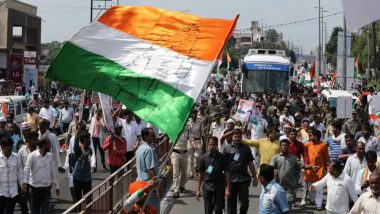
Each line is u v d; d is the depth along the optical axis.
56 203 15.27
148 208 9.88
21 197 13.39
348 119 20.69
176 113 8.04
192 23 8.40
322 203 14.97
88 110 37.00
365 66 72.06
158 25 8.44
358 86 47.47
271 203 8.92
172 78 8.19
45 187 12.62
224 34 8.32
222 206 12.16
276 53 40.72
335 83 51.31
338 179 11.17
